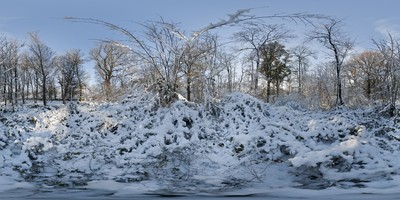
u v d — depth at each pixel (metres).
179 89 16.84
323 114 18.77
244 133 13.02
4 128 13.16
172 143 12.34
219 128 13.69
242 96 15.62
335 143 11.84
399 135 12.61
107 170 10.60
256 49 28.84
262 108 15.19
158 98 15.05
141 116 14.63
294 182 9.68
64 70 57.78
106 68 36.28
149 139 12.38
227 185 9.45
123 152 11.89
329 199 7.84
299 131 12.45
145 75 16.02
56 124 14.59
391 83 22.97
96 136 13.28
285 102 24.59
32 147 11.64
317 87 36.69
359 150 10.65
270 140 11.83
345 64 33.56
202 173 10.55
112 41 15.20
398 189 8.62
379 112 20.36
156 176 10.20
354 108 25.22
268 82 36.75
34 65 51.75
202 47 15.84
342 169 10.10
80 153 11.79
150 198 8.08
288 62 46.59
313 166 10.18
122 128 13.88
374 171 9.77
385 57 23.52
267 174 10.23
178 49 15.48
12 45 40.06
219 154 11.73
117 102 17.80
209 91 15.82
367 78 33.19
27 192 8.54
